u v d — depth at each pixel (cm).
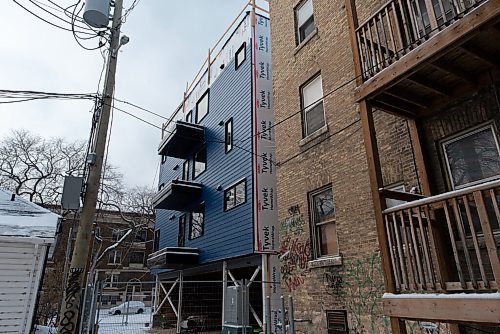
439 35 439
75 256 580
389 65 520
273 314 1062
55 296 1816
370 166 510
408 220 500
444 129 548
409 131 609
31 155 3167
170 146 1786
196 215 1645
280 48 1077
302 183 865
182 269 1708
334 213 755
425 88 532
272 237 1180
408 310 427
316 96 901
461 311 376
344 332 664
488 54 471
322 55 888
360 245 670
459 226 401
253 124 1282
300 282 807
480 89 506
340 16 852
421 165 564
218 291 1652
